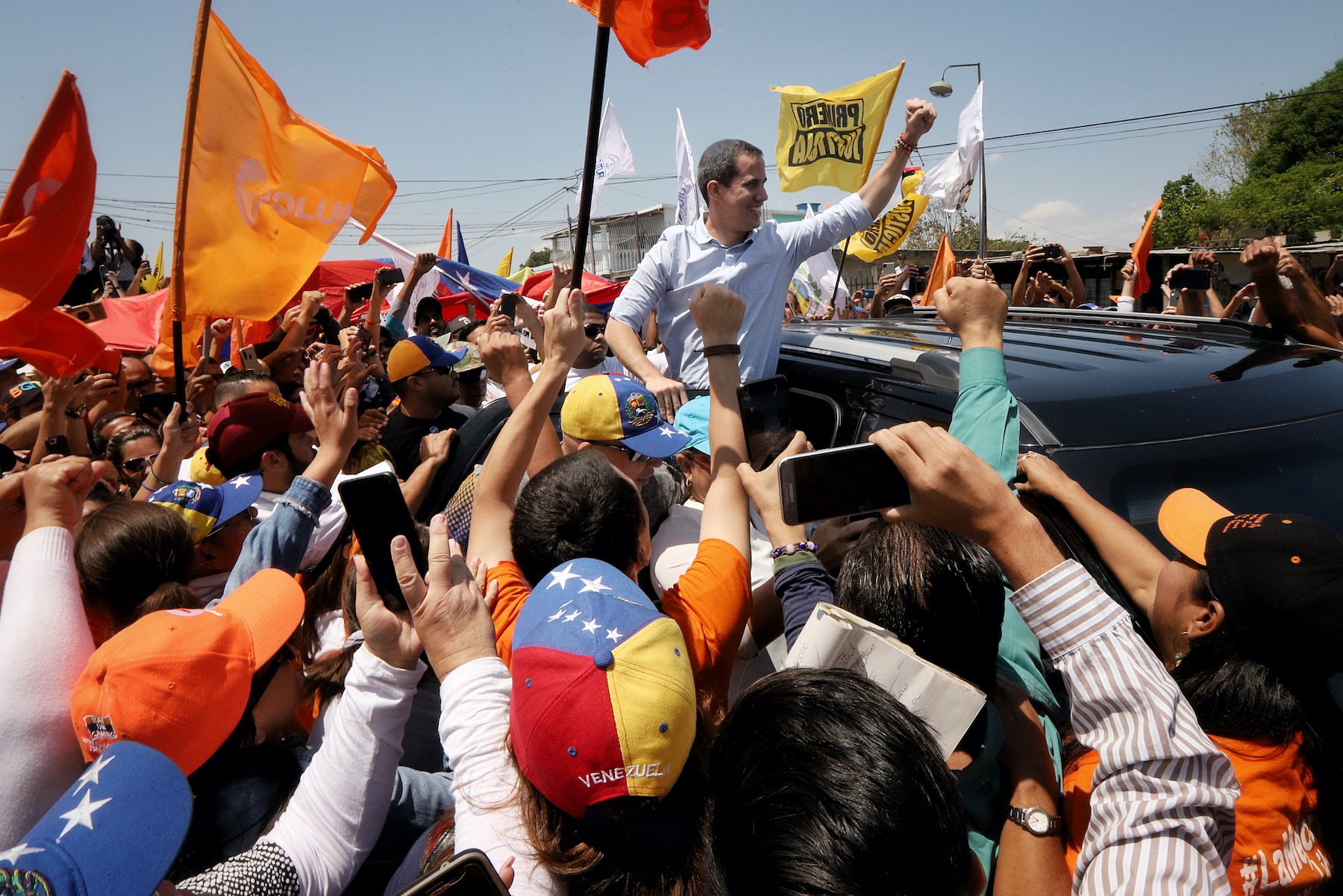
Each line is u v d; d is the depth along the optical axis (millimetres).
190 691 1384
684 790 1191
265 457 3012
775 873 912
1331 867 1424
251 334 6375
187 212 3617
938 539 1431
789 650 1599
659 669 1137
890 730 994
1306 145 35312
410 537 1378
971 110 7387
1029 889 1290
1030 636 1725
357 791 1389
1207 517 1465
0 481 1723
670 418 2824
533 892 1114
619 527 1547
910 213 7062
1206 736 1103
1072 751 1584
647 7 2537
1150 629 1757
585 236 2219
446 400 4578
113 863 984
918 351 2748
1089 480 2072
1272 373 2486
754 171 3094
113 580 1859
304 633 2314
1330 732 1413
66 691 1442
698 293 1884
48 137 3156
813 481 1127
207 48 3709
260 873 1296
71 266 3277
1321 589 1213
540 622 1213
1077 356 2656
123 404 4781
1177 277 4738
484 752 1255
